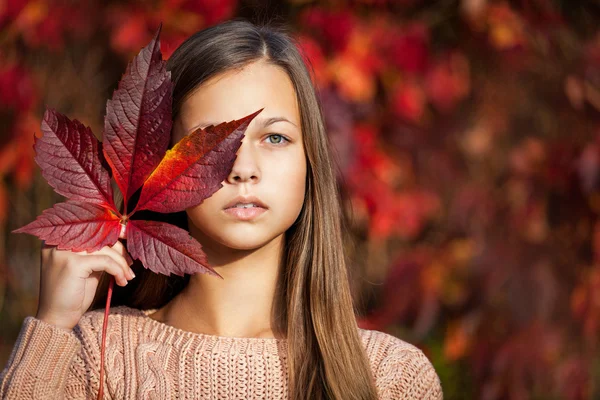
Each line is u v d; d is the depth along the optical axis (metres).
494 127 5.03
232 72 2.23
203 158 2.01
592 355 4.30
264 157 2.21
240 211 2.16
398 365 2.38
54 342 2.16
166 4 4.29
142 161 2.02
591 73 4.46
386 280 4.57
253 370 2.28
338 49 4.27
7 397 2.13
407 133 4.68
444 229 4.92
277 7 4.54
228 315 2.36
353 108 4.32
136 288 2.54
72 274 2.17
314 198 2.40
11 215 5.34
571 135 4.58
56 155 2.01
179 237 2.02
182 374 2.28
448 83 4.65
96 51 5.05
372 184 4.40
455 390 4.74
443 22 4.89
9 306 5.38
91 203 2.03
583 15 4.87
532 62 4.83
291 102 2.29
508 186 4.59
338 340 2.36
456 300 4.50
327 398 2.30
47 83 5.06
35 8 4.58
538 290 4.23
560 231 4.39
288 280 2.41
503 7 4.70
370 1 4.44
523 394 4.25
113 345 2.36
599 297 4.25
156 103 2.00
